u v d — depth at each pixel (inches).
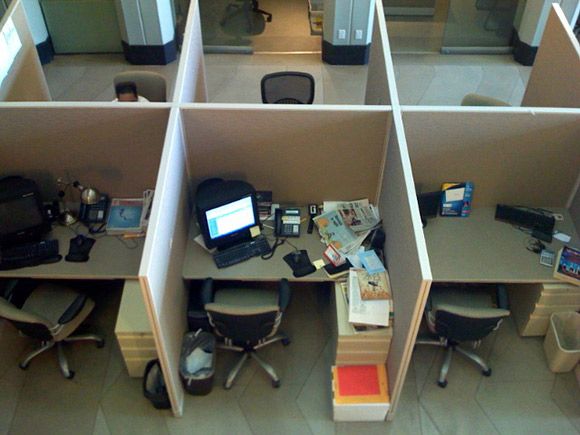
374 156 119.8
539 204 131.5
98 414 115.4
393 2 233.9
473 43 229.6
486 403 118.2
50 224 122.6
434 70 216.8
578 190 126.0
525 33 214.1
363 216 123.8
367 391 111.5
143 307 112.2
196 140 115.8
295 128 114.1
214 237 115.5
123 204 126.8
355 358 113.8
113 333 129.0
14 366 122.3
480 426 114.5
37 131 114.7
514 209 126.4
